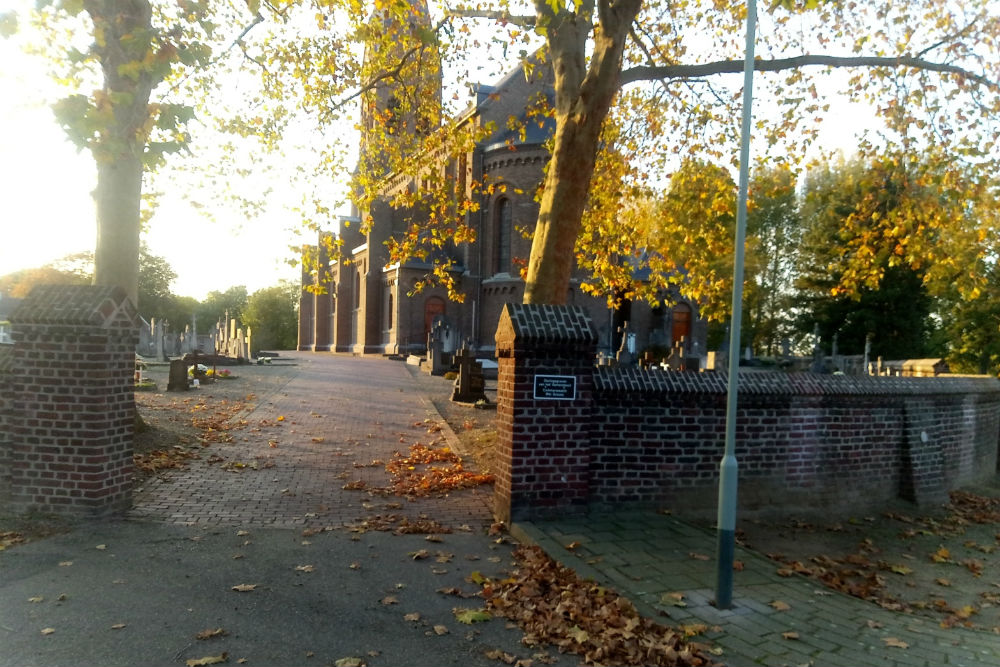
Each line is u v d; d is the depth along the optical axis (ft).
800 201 144.36
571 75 26.20
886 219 35.55
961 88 31.14
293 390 55.52
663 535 20.12
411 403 50.49
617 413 22.47
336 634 12.63
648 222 42.65
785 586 16.99
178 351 107.76
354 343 157.89
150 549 17.04
